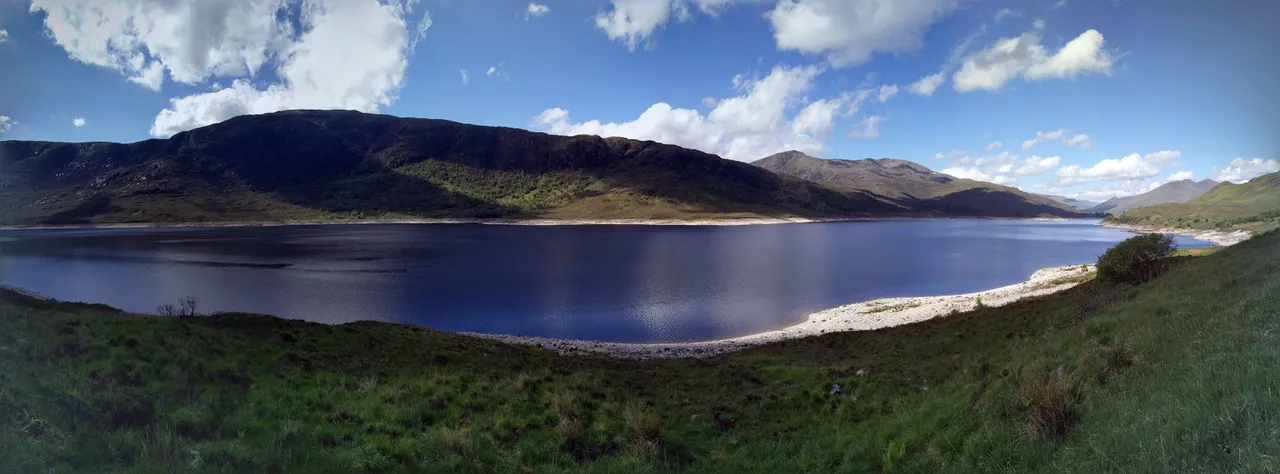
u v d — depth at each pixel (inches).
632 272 2972.4
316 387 521.0
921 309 1656.0
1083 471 249.4
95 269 2974.9
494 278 2723.9
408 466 364.2
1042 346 525.0
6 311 596.7
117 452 308.2
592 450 423.5
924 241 5531.5
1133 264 1080.8
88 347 503.8
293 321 868.0
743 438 472.7
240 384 498.3
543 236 6097.4
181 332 633.6
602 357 1035.9
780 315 1844.2
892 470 346.0
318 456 351.6
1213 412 238.2
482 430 443.2
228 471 304.5
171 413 382.3
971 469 302.2
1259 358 281.6
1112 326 532.4
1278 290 426.9
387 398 498.9
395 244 4805.6
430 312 1918.1
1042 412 316.8
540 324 1739.7
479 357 832.3
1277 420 208.8
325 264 3267.7
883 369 664.4
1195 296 577.9
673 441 446.3
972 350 708.0
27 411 326.3
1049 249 4532.5
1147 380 320.8
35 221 7834.6
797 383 640.4
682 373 767.7
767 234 6673.2
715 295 2255.2
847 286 2492.6
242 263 3287.4
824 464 394.9
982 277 2778.1
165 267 3065.9
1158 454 229.0
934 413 414.6
